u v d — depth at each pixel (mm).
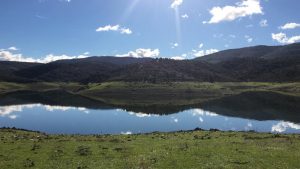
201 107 162125
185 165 29984
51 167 30344
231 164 30156
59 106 174875
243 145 39125
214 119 117188
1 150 37688
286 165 29891
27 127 99750
